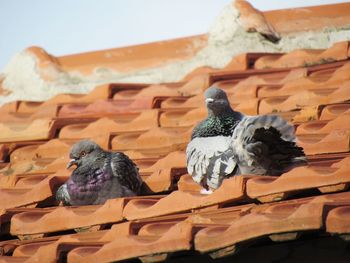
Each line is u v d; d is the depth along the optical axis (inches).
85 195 446.0
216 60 609.9
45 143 529.7
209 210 377.1
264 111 489.7
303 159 378.6
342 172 350.9
